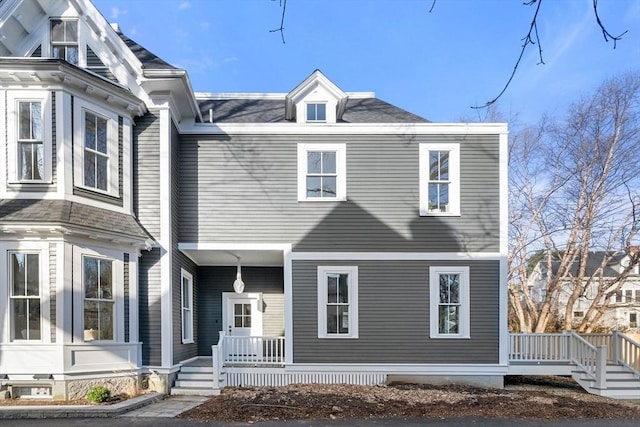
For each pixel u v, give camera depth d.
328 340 11.33
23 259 8.92
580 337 11.88
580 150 21.53
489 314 11.51
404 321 11.44
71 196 9.23
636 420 8.59
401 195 11.74
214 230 11.51
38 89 9.23
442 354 11.38
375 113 13.62
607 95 20.64
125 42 11.59
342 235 11.59
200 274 14.30
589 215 20.50
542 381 13.71
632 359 12.52
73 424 7.52
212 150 11.70
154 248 10.52
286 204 11.63
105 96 9.90
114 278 9.76
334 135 11.82
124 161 10.38
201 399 9.66
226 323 14.15
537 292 28.06
